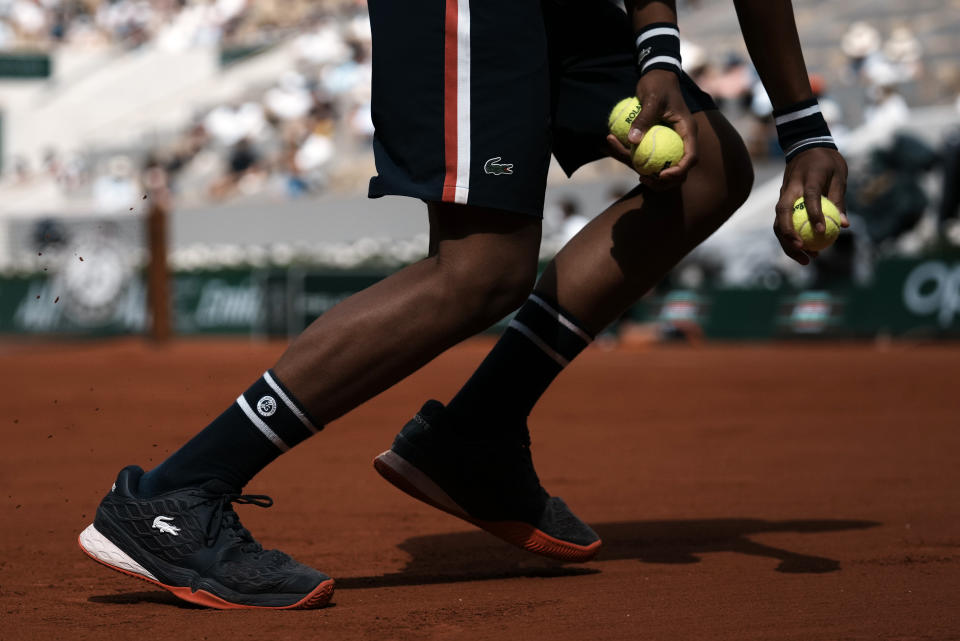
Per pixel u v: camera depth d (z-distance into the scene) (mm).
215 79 89938
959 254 45219
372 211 64000
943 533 10195
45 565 9195
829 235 7723
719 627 6832
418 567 9086
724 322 50125
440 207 7688
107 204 77938
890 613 7141
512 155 7469
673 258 8680
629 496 12609
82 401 26156
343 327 7625
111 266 59844
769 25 8125
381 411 23672
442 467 8570
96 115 96125
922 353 40938
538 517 8750
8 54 97375
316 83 80812
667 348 48906
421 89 7488
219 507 7750
